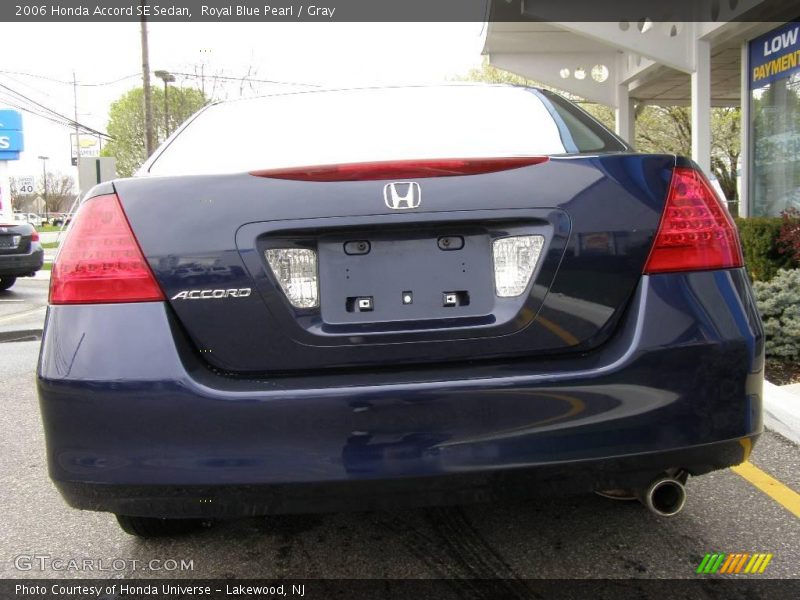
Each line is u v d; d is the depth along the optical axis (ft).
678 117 79.77
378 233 6.27
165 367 5.89
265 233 6.14
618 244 6.30
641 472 6.16
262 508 5.99
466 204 6.24
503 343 6.20
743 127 32.35
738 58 37.09
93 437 5.92
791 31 28.84
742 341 6.28
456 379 5.96
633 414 6.01
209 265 6.09
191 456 5.85
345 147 7.80
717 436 6.17
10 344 24.54
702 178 6.77
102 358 5.94
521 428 5.92
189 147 8.05
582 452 5.96
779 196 30.32
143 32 75.46
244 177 6.28
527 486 6.03
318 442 5.85
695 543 8.38
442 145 7.76
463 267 6.32
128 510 6.09
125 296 6.08
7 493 10.62
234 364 6.08
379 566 8.06
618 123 43.29
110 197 6.35
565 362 6.18
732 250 6.59
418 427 5.87
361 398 5.85
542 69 42.68
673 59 30.25
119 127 145.28
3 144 87.97
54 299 6.26
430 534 8.80
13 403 15.92
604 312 6.27
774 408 12.48
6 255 41.22
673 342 6.12
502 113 8.41
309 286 6.21
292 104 8.89
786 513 9.14
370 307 6.23
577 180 6.37
